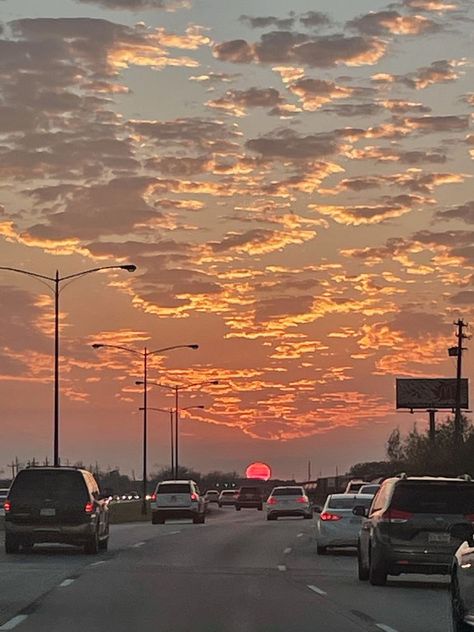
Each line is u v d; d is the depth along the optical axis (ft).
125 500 447.42
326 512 115.14
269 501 227.40
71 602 68.18
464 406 353.51
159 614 62.59
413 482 81.30
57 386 185.68
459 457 246.68
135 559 105.50
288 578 86.94
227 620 60.29
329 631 56.54
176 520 226.79
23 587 77.36
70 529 110.11
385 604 69.15
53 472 111.86
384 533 80.23
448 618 62.23
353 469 434.71
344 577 88.79
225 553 115.65
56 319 187.01
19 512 110.73
